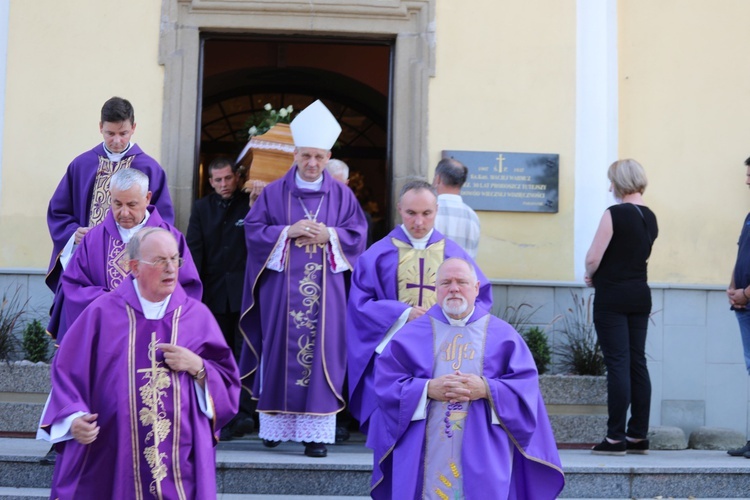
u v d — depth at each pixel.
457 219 6.90
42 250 8.00
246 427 7.54
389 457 5.06
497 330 4.99
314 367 6.69
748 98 8.62
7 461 5.95
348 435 7.45
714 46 8.63
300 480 6.04
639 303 6.99
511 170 8.30
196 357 4.64
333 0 8.30
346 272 6.93
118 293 4.69
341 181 7.54
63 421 4.44
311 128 6.86
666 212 8.50
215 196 7.77
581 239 8.29
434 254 6.05
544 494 4.91
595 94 8.42
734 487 6.21
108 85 8.16
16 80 8.11
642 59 8.60
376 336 5.80
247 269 6.95
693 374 8.29
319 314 6.77
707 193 8.53
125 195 5.49
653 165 8.53
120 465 4.52
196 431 4.65
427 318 5.05
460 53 8.38
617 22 8.59
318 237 6.78
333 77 11.65
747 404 8.30
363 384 5.86
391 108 8.41
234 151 11.88
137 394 4.57
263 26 8.28
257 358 6.95
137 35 8.20
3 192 8.02
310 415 6.62
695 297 8.34
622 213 7.02
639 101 8.56
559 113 8.38
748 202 8.55
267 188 7.00
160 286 4.60
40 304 7.89
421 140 8.27
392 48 8.48
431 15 8.36
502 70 8.38
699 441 7.77
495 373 4.92
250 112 11.92
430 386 4.80
